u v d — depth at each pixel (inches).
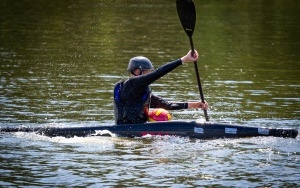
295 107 1328.7
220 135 1079.6
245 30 2492.6
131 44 2140.7
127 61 1865.2
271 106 1338.6
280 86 1556.3
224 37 2335.1
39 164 932.0
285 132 1082.7
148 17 2751.0
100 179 869.2
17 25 2507.4
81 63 1825.8
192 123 1090.1
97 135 1090.1
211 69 1776.6
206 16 2861.7
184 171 904.3
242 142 1053.8
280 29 2527.1
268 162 946.7
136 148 1019.3
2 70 1712.6
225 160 956.6
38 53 1974.7
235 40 2276.1
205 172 901.2
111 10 2837.1
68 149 1011.9
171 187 838.5
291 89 1519.4
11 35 2293.3
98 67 1776.6
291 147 1024.2
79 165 929.5
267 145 1034.7
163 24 2581.2
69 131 1092.5
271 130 1084.5
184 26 1134.4
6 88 1491.1
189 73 1718.8
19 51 2004.2
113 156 975.0
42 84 1547.7
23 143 1040.8
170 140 1068.5
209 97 1428.4
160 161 951.0
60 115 1242.0
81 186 840.9
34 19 2652.6
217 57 1963.6
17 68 1743.4
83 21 2586.1
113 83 1577.3
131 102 1115.3
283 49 2107.5
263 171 906.1
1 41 2170.3
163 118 1127.0
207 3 3329.2
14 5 3078.2
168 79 1630.2
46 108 1299.2
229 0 3464.6
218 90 1507.1
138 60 1132.5
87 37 2260.1
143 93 1120.8
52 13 2800.2
